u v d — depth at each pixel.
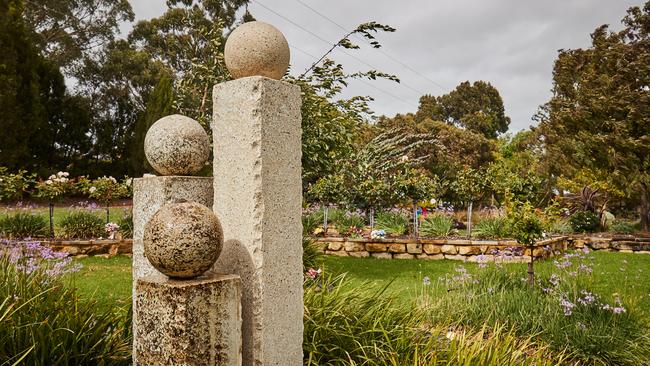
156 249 1.56
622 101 11.52
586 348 3.24
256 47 1.90
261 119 1.85
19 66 16.14
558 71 13.96
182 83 6.11
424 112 39.66
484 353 2.37
